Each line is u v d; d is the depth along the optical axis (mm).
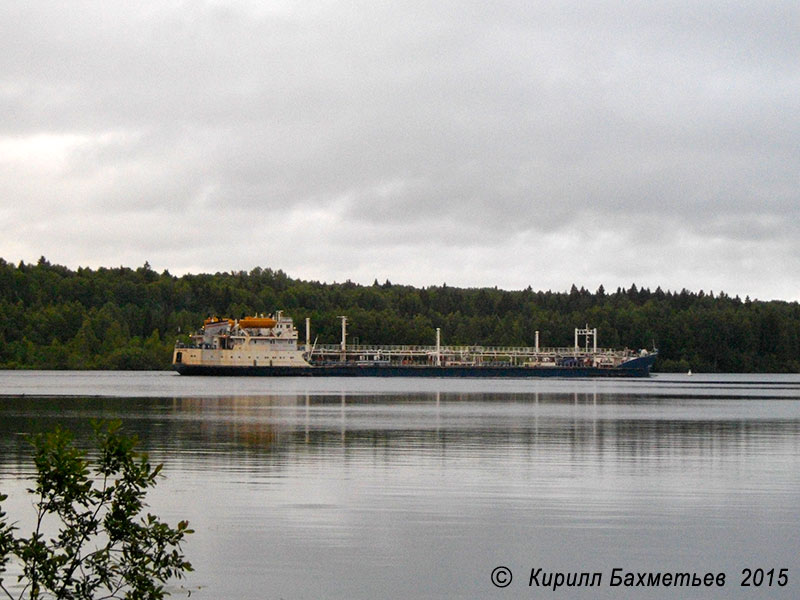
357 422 99375
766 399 157750
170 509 47344
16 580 34938
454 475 58562
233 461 65062
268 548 40281
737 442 79375
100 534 42062
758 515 46844
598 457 68062
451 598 34562
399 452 70625
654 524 44844
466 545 41000
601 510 47781
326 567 37750
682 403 143375
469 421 101750
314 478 57156
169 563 28453
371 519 45344
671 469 61781
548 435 84938
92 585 28047
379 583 35938
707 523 45062
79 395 157750
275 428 91438
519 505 48812
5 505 47812
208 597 34344
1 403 133000
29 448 71000
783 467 63031
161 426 93562
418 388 195875
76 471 28203
